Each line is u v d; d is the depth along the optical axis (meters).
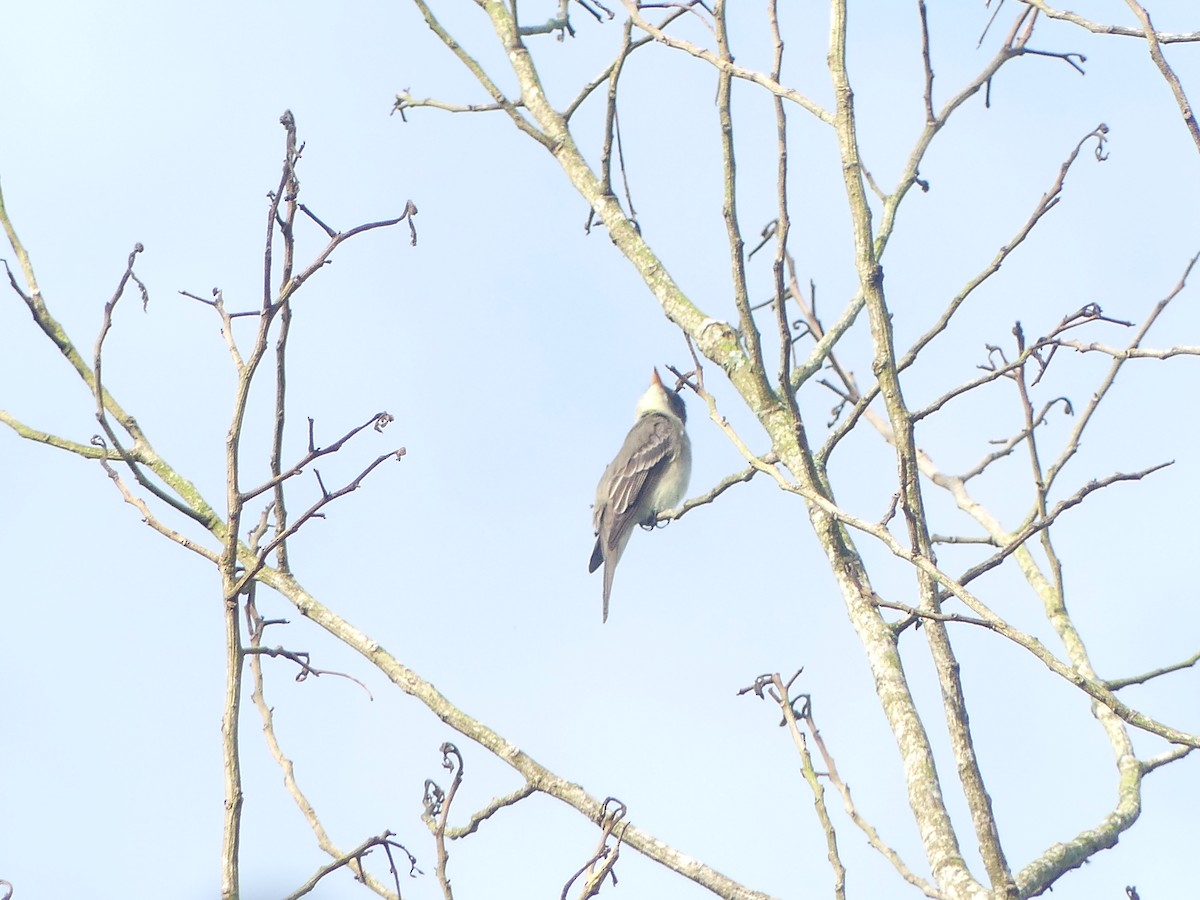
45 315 10.16
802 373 13.28
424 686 10.28
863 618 10.20
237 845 7.55
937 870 8.78
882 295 9.02
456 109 14.27
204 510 10.16
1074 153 10.09
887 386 8.84
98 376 9.02
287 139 8.31
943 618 8.36
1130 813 10.20
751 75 9.82
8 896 7.80
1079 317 9.92
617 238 13.08
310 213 8.32
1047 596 11.88
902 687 9.80
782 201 9.79
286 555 10.34
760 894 9.23
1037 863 9.59
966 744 8.41
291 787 9.44
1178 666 10.89
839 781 9.83
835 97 9.39
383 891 8.86
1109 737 10.91
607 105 13.23
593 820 9.82
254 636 9.69
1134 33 9.30
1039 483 11.78
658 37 10.14
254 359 8.16
